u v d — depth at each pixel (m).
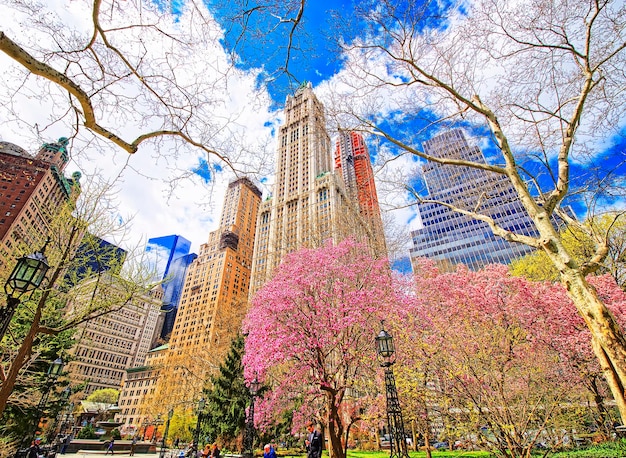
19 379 12.78
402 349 12.40
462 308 11.34
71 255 10.81
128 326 106.19
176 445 38.28
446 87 7.77
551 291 12.58
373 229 18.31
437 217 61.81
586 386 10.34
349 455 17.97
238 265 89.88
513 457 7.49
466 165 7.89
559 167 7.24
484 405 8.60
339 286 14.39
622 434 9.89
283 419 21.62
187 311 86.81
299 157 66.75
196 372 39.12
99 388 92.00
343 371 13.84
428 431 13.30
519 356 9.57
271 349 12.54
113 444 25.28
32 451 14.44
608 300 12.91
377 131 8.97
